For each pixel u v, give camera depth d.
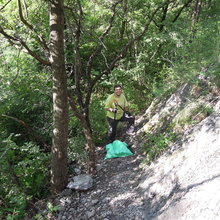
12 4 5.32
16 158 5.47
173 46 6.36
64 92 4.04
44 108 5.96
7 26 5.00
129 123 5.69
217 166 2.94
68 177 4.91
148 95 7.07
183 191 3.04
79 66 4.86
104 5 6.10
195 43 5.05
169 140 4.27
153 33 6.89
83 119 4.54
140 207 3.51
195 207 2.68
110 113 5.52
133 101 7.23
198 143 3.57
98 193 4.21
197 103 4.39
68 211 4.04
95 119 6.45
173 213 2.89
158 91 5.62
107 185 4.36
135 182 4.14
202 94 4.54
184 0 7.88
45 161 5.28
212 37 5.02
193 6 8.05
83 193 4.32
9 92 5.31
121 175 4.50
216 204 2.48
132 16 6.84
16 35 4.75
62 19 3.71
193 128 4.03
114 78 7.02
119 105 5.45
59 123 4.14
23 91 5.34
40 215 4.14
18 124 5.92
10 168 4.52
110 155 5.22
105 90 7.96
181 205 2.87
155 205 3.32
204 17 7.50
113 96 5.46
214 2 7.77
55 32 3.72
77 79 4.88
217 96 4.24
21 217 4.32
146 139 5.11
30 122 6.03
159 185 3.55
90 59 5.20
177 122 4.46
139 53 7.54
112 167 4.87
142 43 7.63
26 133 5.98
